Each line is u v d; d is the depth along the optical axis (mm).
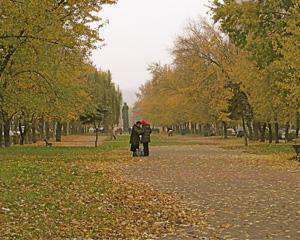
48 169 18531
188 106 59188
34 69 26094
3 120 34188
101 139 66812
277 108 36250
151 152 33000
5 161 21969
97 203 12156
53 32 23188
